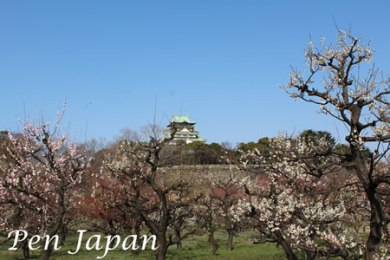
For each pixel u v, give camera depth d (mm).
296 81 14812
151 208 29719
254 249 37031
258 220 20891
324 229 18547
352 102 14117
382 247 14375
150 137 26859
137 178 28562
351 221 23531
